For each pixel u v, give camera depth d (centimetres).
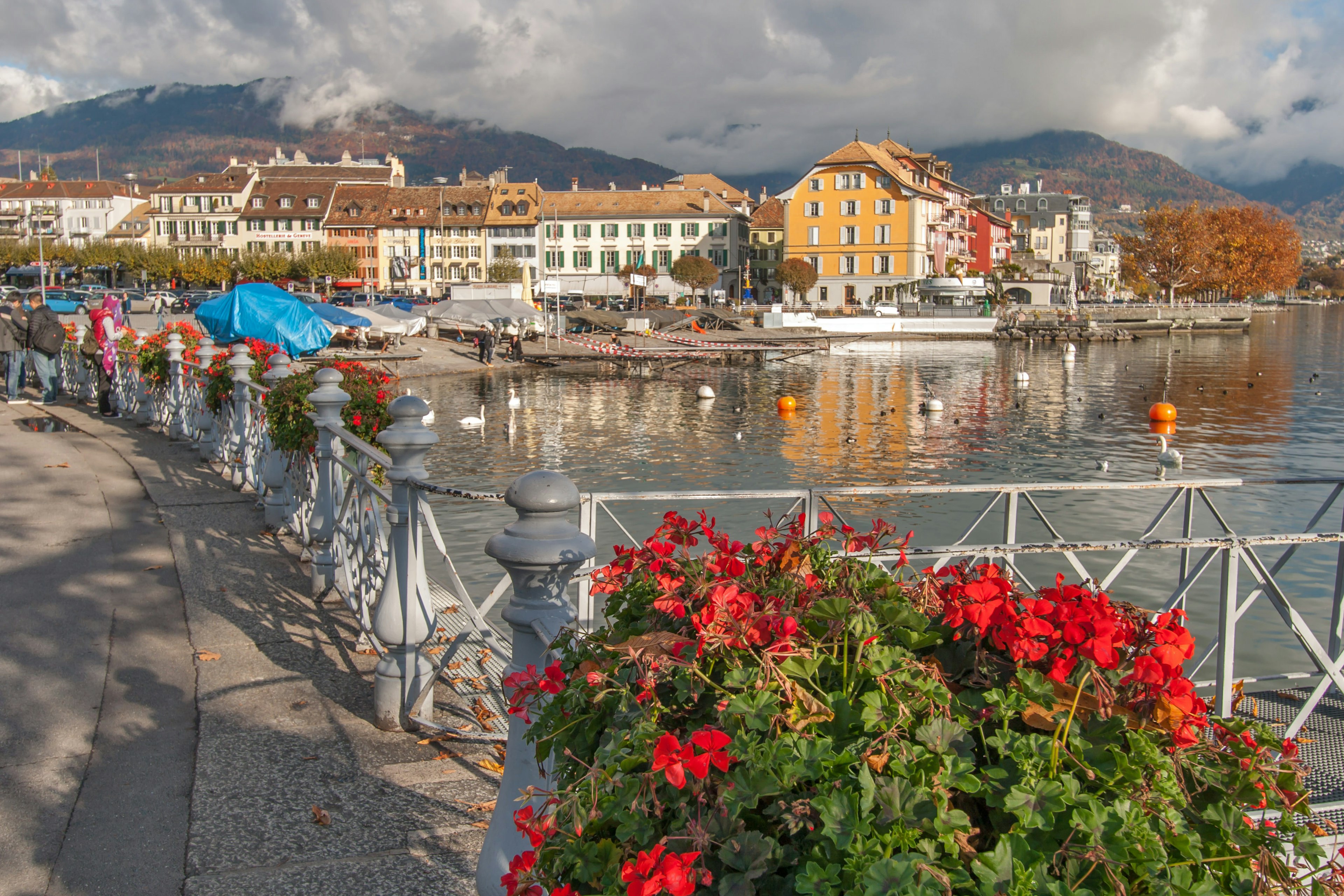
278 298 1733
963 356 6391
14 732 450
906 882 146
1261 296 19500
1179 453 2591
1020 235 15900
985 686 202
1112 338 8325
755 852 158
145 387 1490
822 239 9825
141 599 646
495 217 11600
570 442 2845
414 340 6003
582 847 170
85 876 339
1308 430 3112
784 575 231
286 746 446
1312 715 528
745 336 7231
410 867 347
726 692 192
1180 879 157
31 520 845
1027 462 2530
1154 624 201
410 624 460
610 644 225
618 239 11488
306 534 727
